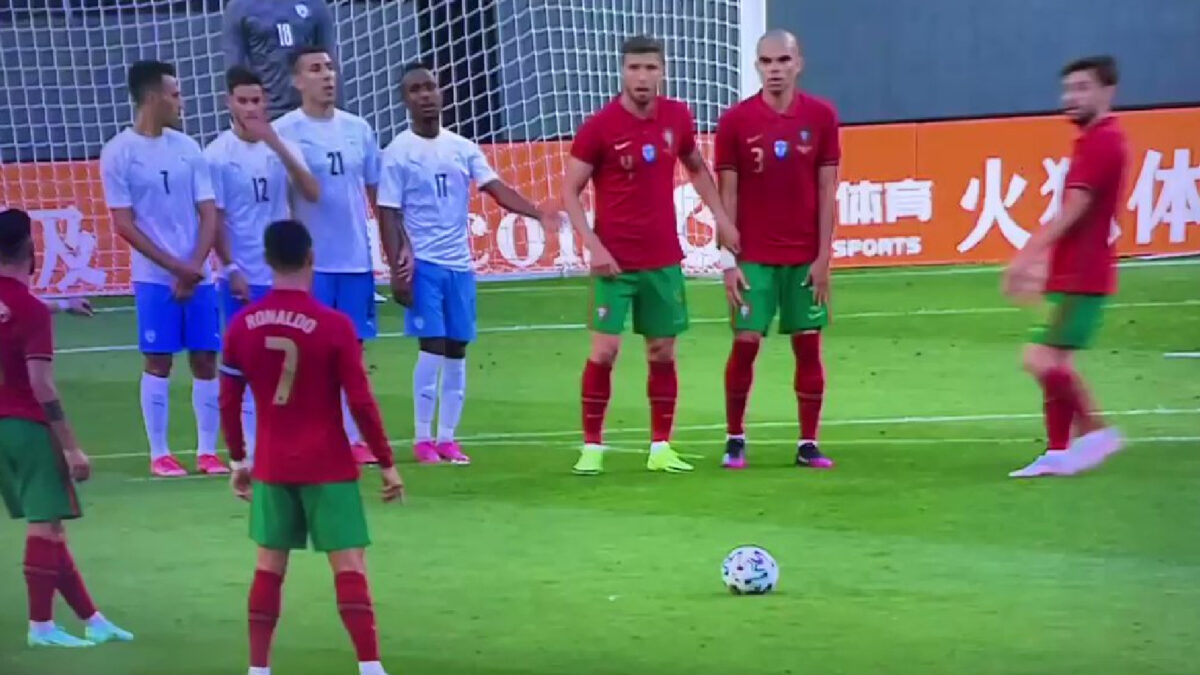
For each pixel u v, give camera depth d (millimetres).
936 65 79750
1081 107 29781
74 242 65438
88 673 20797
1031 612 22688
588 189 67062
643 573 25359
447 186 34625
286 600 24328
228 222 34344
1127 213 66875
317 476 19094
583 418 33688
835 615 22719
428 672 20531
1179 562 25266
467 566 26062
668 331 33031
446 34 72562
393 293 34531
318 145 34281
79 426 40844
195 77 70125
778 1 80625
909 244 68000
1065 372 31188
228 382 19859
